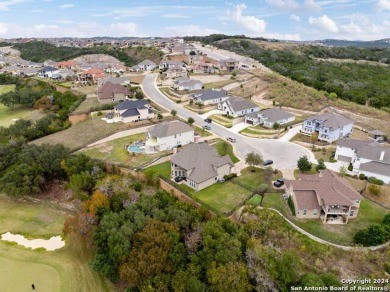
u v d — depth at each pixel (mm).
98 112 93688
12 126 84625
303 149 74188
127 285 40875
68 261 45281
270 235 43406
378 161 60312
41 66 186750
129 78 134625
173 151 70688
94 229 43812
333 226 45969
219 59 167625
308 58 189500
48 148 65875
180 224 43125
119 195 49750
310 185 49594
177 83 120125
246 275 36469
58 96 114688
